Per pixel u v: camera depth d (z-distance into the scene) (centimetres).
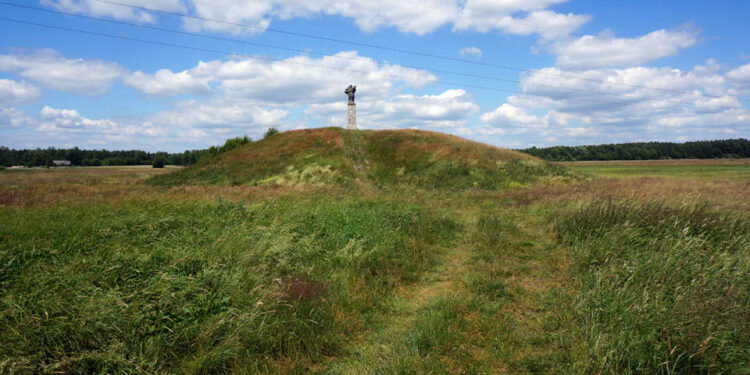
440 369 323
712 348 315
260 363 337
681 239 609
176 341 348
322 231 782
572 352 340
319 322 410
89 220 724
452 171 2562
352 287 525
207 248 569
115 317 340
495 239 821
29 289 372
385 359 348
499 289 528
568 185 2248
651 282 455
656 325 352
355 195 1491
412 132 3650
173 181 2738
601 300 420
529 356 350
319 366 342
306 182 2475
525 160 2888
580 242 728
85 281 398
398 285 555
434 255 722
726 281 429
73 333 319
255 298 423
